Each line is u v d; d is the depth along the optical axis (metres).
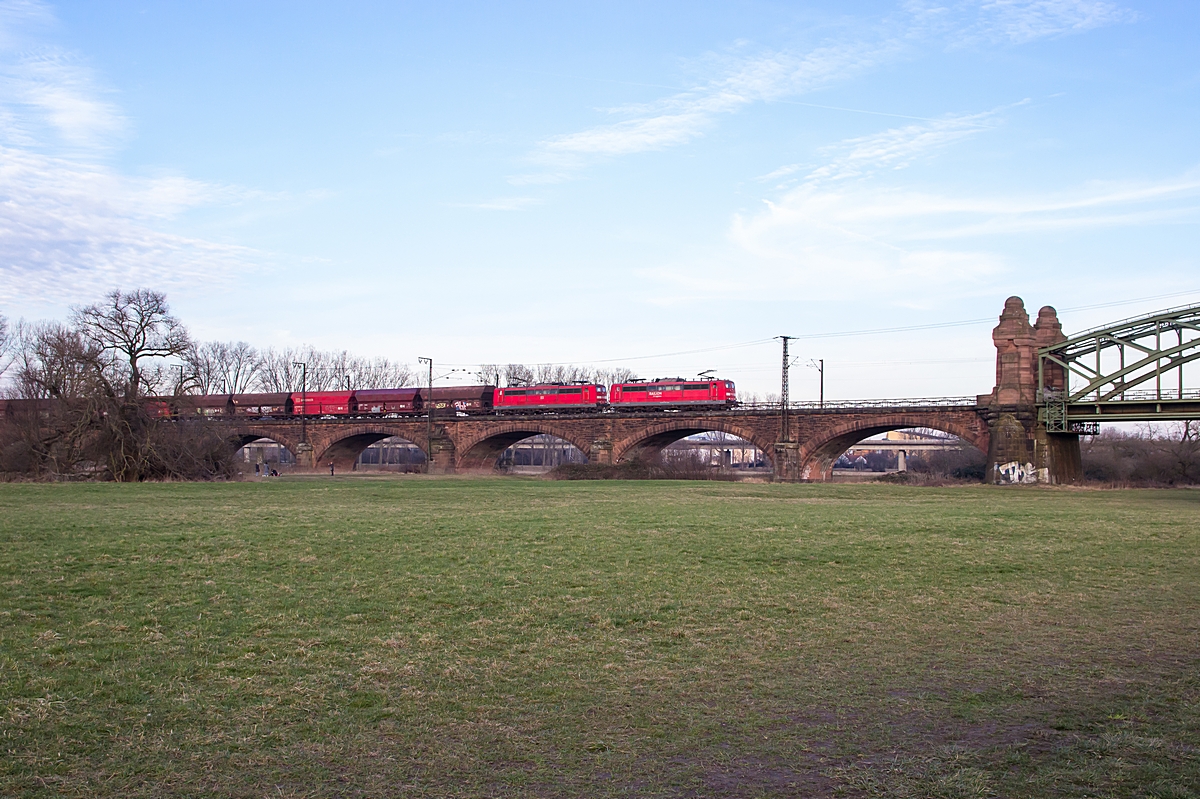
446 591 23.95
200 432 86.75
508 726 14.02
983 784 11.82
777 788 11.77
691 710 14.85
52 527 35.69
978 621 21.44
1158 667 17.53
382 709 14.68
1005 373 84.06
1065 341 82.44
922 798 11.45
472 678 16.45
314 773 12.11
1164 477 104.44
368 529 36.59
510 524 39.31
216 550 30.12
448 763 12.52
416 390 133.50
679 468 109.38
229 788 11.59
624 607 22.34
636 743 13.36
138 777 11.88
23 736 13.15
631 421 109.81
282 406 138.00
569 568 27.67
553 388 122.31
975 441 86.50
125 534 33.78
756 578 26.47
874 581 26.28
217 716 14.18
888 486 78.12
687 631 20.09
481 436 122.06
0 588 23.12
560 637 19.45
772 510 48.19
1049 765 12.48
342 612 21.39
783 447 97.00
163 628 19.59
